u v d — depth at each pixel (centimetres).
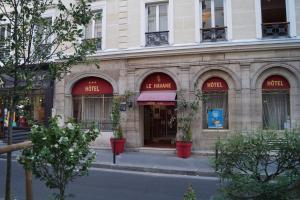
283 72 1232
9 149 358
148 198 645
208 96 1312
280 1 1270
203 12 1351
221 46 1267
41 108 1534
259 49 1241
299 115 1206
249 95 1252
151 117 1518
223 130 1277
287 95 1250
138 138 1381
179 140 1260
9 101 466
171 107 1491
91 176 891
